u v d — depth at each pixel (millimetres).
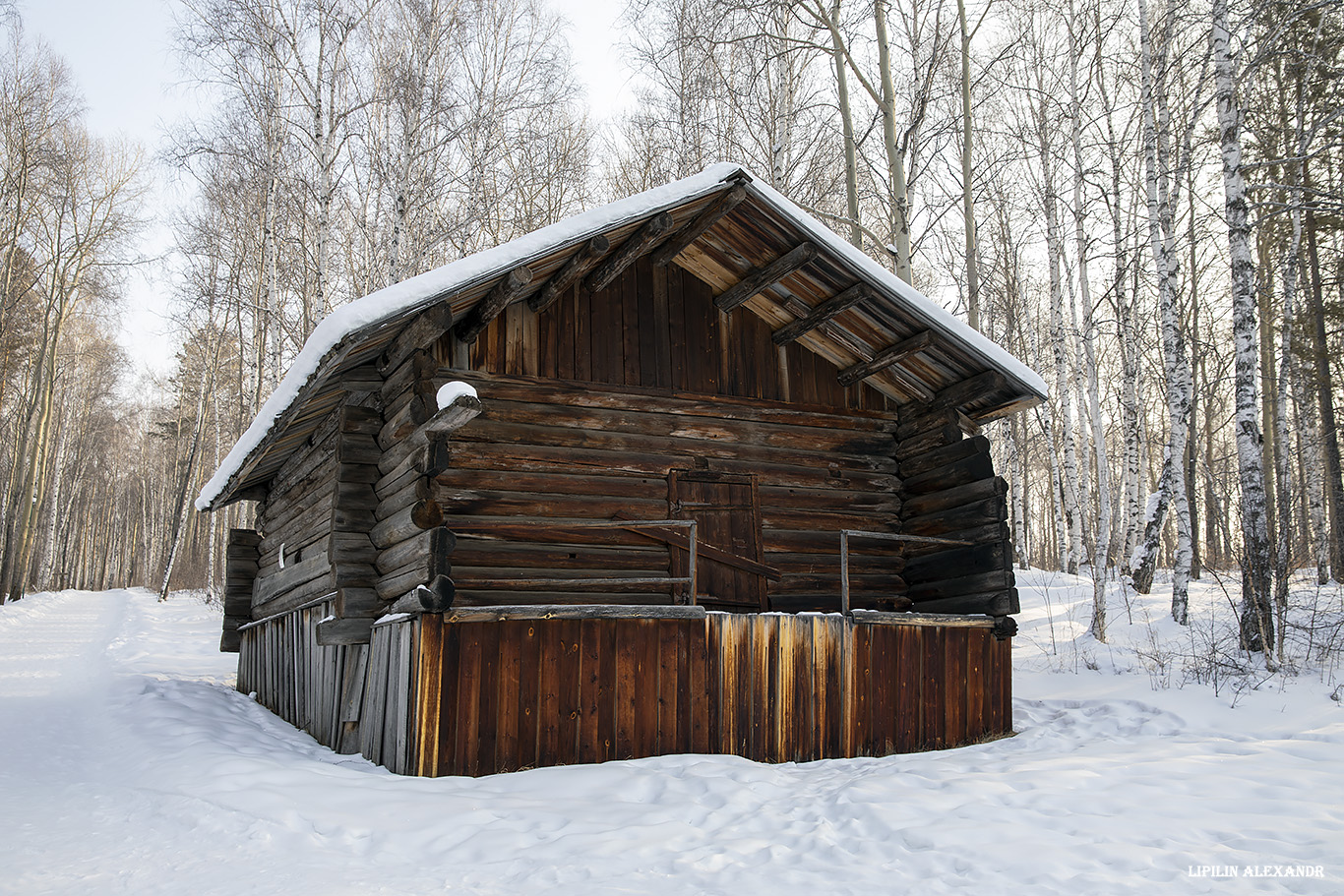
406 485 7176
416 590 6555
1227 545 21547
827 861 4805
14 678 14391
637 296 9109
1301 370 19812
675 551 8711
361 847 5027
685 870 4633
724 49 19812
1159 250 15133
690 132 21375
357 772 6719
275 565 11586
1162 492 16781
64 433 42094
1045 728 9109
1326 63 17438
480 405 6328
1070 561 22750
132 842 5168
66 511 47625
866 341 9539
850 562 9719
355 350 6922
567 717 7008
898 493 10156
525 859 4777
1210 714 8539
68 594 37469
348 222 22109
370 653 7746
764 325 9773
